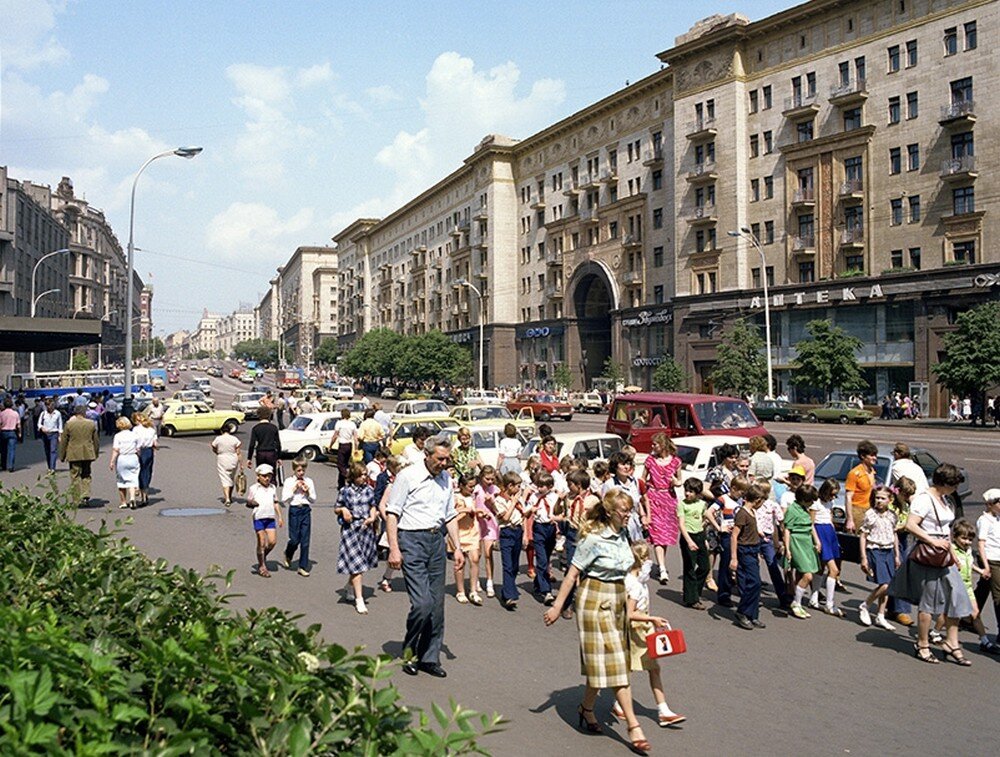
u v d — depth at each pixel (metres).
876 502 9.38
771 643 8.64
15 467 22.48
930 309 45.62
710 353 57.06
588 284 73.75
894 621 9.55
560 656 8.02
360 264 129.75
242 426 40.66
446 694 6.83
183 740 2.62
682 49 58.09
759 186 54.84
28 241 81.00
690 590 10.05
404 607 9.62
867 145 48.53
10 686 2.56
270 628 3.99
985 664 8.00
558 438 17.31
